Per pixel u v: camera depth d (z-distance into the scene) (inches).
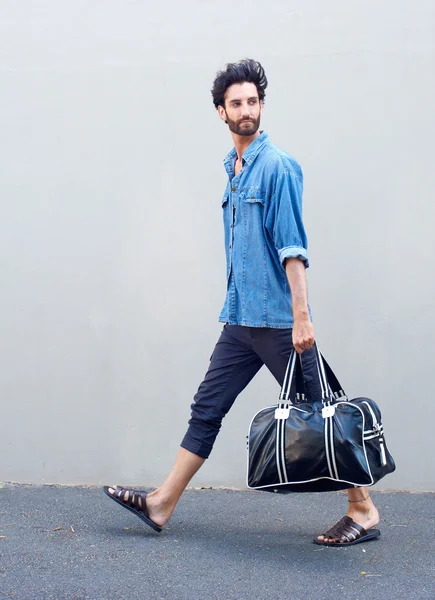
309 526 144.5
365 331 165.0
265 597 109.9
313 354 126.6
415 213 163.6
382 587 113.9
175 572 118.6
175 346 167.6
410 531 140.9
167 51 165.0
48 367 169.2
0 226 168.2
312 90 163.6
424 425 165.8
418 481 166.7
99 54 165.8
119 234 167.2
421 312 164.6
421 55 162.2
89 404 169.2
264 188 128.7
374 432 124.7
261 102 136.7
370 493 166.2
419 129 163.0
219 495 165.0
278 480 122.4
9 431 170.2
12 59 167.0
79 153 166.9
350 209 164.1
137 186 166.6
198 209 166.1
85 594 110.3
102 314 168.1
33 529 139.3
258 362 137.3
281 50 163.6
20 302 168.7
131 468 169.5
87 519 146.2
